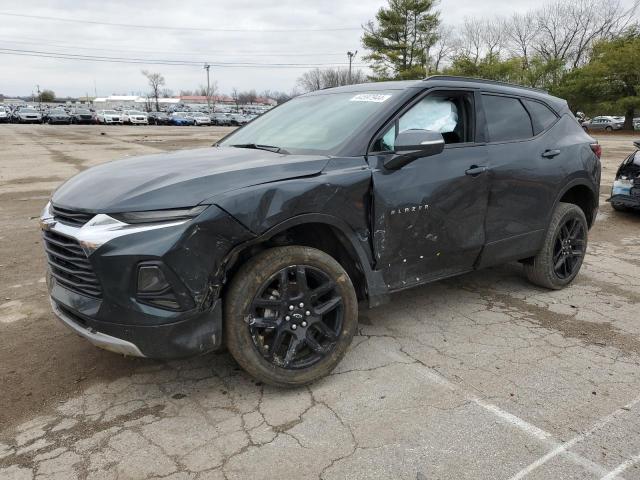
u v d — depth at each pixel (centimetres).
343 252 335
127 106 12319
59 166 1568
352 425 283
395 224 338
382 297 342
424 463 253
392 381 328
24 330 397
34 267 559
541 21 5538
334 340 319
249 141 400
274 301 296
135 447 264
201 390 316
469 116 402
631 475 246
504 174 404
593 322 421
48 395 310
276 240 310
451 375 335
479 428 280
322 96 427
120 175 302
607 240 698
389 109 351
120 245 256
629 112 4266
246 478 243
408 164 345
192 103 13300
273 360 301
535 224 446
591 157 497
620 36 4556
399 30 5203
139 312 260
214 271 270
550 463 254
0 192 1073
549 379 331
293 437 272
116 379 328
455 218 374
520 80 4694
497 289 496
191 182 276
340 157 323
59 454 259
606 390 319
